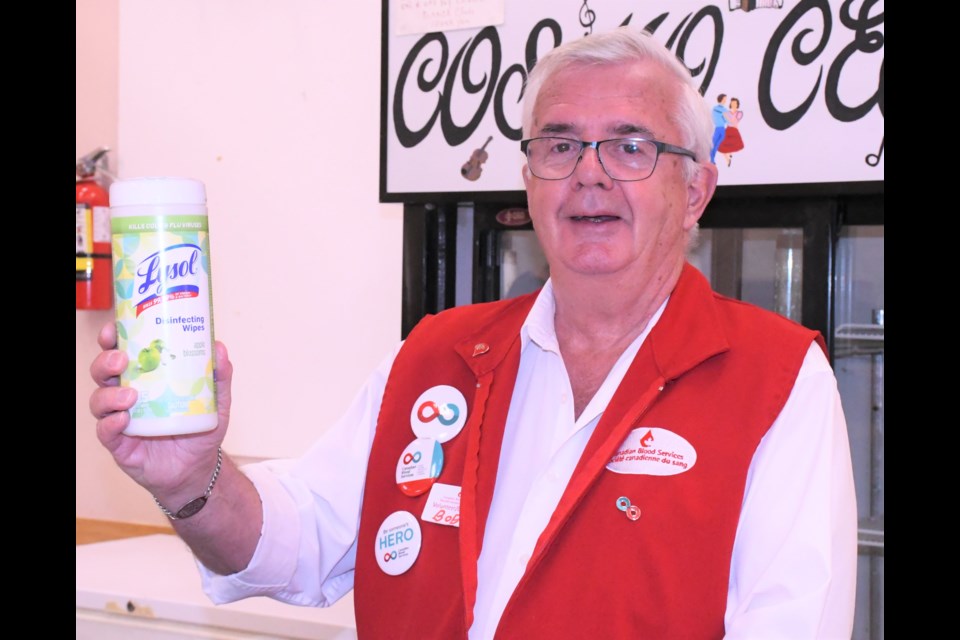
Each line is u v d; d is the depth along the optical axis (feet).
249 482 4.39
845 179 5.76
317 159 8.35
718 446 3.89
